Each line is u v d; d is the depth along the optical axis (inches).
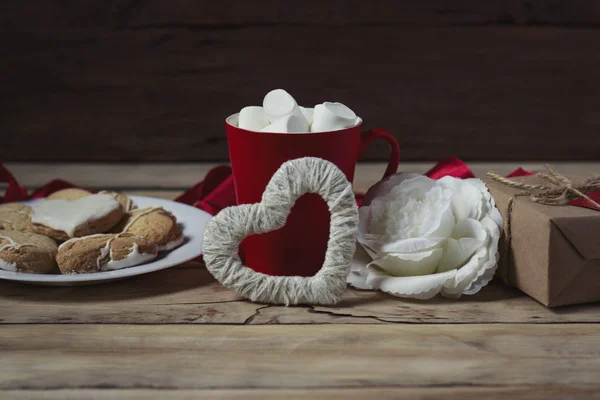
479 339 28.0
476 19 47.7
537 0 47.4
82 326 28.7
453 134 49.5
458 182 31.1
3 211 33.6
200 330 28.5
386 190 31.6
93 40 47.6
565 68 48.5
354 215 29.5
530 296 30.1
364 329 28.5
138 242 30.7
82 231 31.3
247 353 27.4
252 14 47.5
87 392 26.0
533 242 29.3
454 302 30.0
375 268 30.4
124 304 29.9
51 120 48.7
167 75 48.2
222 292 30.7
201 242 30.8
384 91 48.8
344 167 30.4
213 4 47.3
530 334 28.3
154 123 49.0
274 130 29.8
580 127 49.5
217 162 49.4
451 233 30.3
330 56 48.3
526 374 26.6
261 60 48.2
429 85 48.8
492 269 30.0
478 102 49.0
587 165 45.8
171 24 47.5
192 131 49.1
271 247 30.5
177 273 32.0
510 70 48.5
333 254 29.5
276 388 26.1
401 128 49.4
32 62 47.8
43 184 42.4
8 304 29.8
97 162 49.4
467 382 26.3
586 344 27.8
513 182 30.7
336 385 26.2
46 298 30.2
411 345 27.7
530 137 49.6
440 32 48.0
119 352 27.5
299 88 48.7
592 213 28.8
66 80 48.1
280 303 29.8
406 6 47.6
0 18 47.1
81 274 29.9
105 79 48.2
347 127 30.2
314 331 28.4
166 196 40.0
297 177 29.3
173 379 26.4
